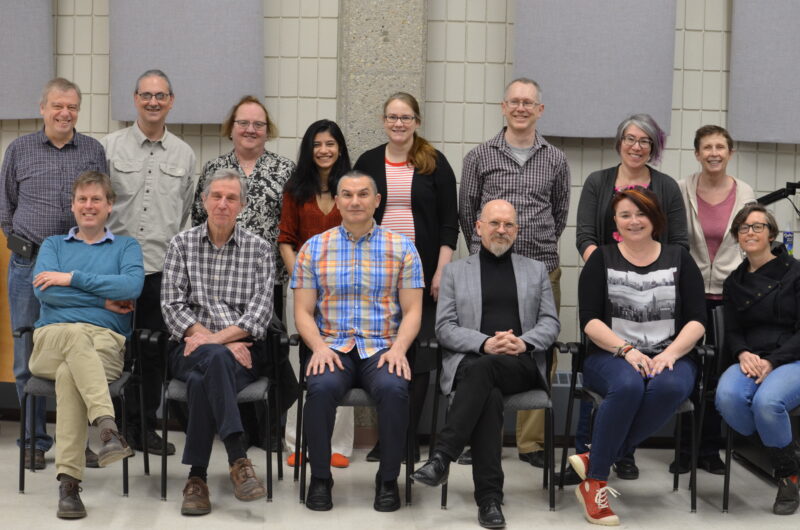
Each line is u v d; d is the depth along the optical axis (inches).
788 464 148.5
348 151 190.7
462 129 203.0
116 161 173.2
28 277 165.2
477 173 175.2
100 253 158.7
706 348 151.3
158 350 175.3
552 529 140.6
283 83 203.3
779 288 154.8
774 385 146.8
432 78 202.2
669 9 198.2
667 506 153.1
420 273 157.2
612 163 204.4
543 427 173.8
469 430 141.6
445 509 148.3
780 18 198.7
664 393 144.3
